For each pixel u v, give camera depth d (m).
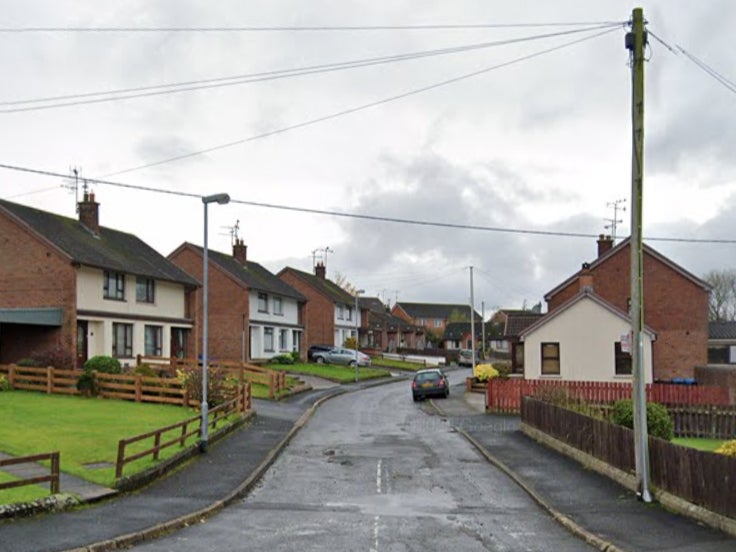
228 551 12.16
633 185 16.52
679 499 15.14
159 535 13.30
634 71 16.44
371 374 63.84
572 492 17.47
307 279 81.69
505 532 13.80
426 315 143.00
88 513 14.62
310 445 25.98
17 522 13.64
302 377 56.69
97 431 23.78
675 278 46.75
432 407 40.03
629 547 12.23
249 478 19.06
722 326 56.16
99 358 35.72
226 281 58.78
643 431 16.31
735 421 30.12
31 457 14.67
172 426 20.86
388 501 16.86
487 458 23.14
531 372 41.34
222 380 33.12
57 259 37.59
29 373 34.50
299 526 14.15
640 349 16.41
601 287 48.22
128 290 42.69
